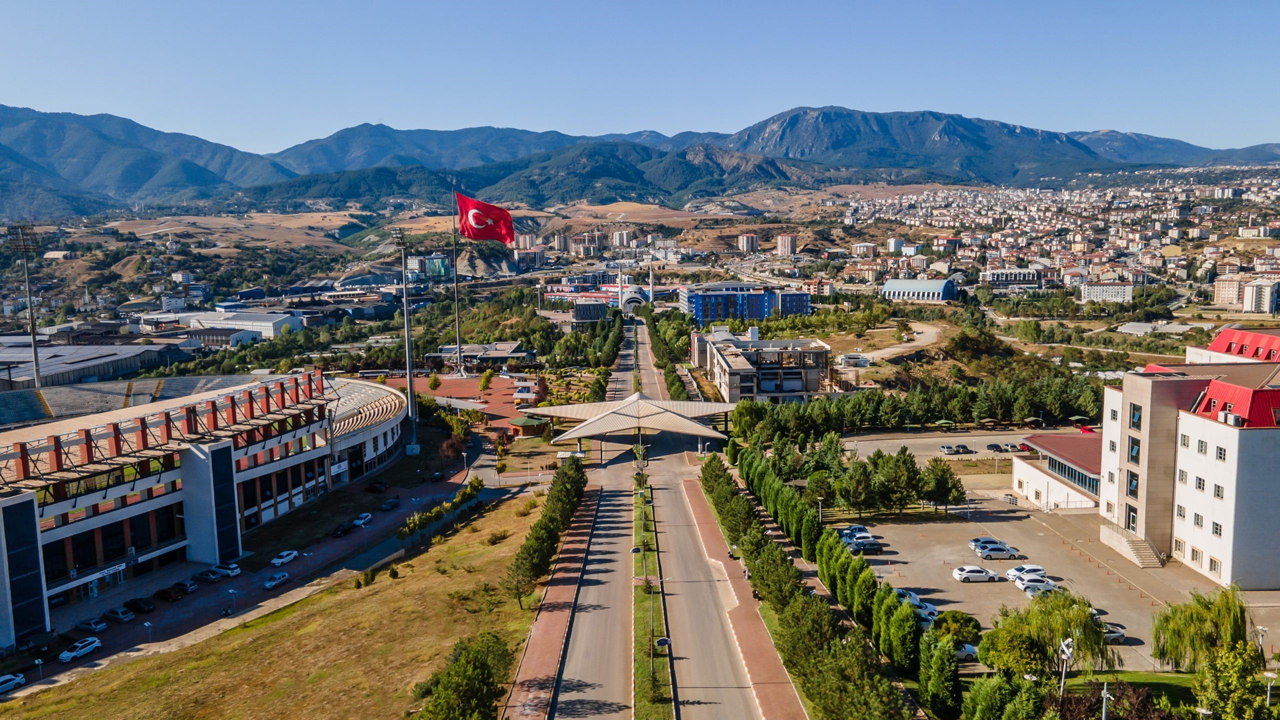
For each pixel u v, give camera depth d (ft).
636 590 435.94
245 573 512.22
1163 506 468.75
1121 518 495.00
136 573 508.12
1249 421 421.18
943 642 307.37
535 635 386.93
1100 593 426.51
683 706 325.42
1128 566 462.60
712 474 589.73
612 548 505.25
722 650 370.94
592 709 323.57
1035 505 579.48
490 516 595.06
